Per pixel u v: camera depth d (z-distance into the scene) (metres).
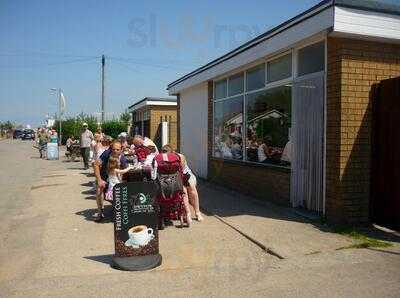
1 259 6.49
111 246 6.95
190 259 6.21
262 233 7.43
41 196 11.96
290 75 9.36
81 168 20.16
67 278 5.54
